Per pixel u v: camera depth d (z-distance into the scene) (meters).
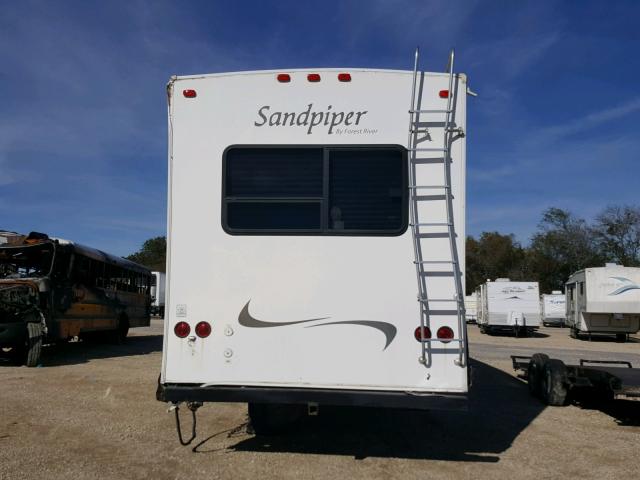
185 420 7.05
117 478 4.94
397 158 5.12
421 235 5.02
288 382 5.02
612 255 54.84
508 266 66.12
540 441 6.46
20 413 7.43
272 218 5.15
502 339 25.89
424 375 4.94
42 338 12.27
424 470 5.28
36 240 12.79
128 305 18.31
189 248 5.17
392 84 5.16
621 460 5.80
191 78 5.25
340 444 6.04
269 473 5.09
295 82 5.20
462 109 5.07
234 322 5.09
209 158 5.21
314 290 5.06
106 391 9.07
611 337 28.00
